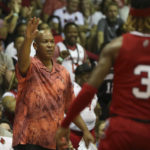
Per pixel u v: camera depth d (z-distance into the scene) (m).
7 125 11.14
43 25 13.80
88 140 8.10
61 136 6.41
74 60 14.77
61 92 8.38
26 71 8.20
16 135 8.19
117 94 6.17
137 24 6.27
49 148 8.19
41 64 8.38
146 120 6.00
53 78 8.36
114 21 18.84
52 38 8.49
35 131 8.16
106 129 6.20
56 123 8.24
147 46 6.04
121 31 18.77
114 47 6.08
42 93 8.23
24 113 8.22
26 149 8.15
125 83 6.09
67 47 14.84
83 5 19.86
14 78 12.28
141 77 6.00
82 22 19.20
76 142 11.07
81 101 6.13
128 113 6.06
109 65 6.11
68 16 19.14
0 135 10.27
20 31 16.36
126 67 6.06
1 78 13.55
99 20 18.86
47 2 19.23
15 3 17.55
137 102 6.04
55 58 14.32
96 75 6.09
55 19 18.05
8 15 17.45
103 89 13.47
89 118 11.24
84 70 11.91
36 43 8.48
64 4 19.30
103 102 13.52
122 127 6.03
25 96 8.23
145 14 6.21
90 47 18.83
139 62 6.02
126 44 6.09
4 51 16.45
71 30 14.81
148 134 5.96
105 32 18.67
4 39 16.44
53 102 8.25
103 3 20.47
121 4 20.62
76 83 11.61
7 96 12.13
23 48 7.92
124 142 6.02
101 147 6.23
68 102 8.75
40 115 8.18
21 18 18.09
